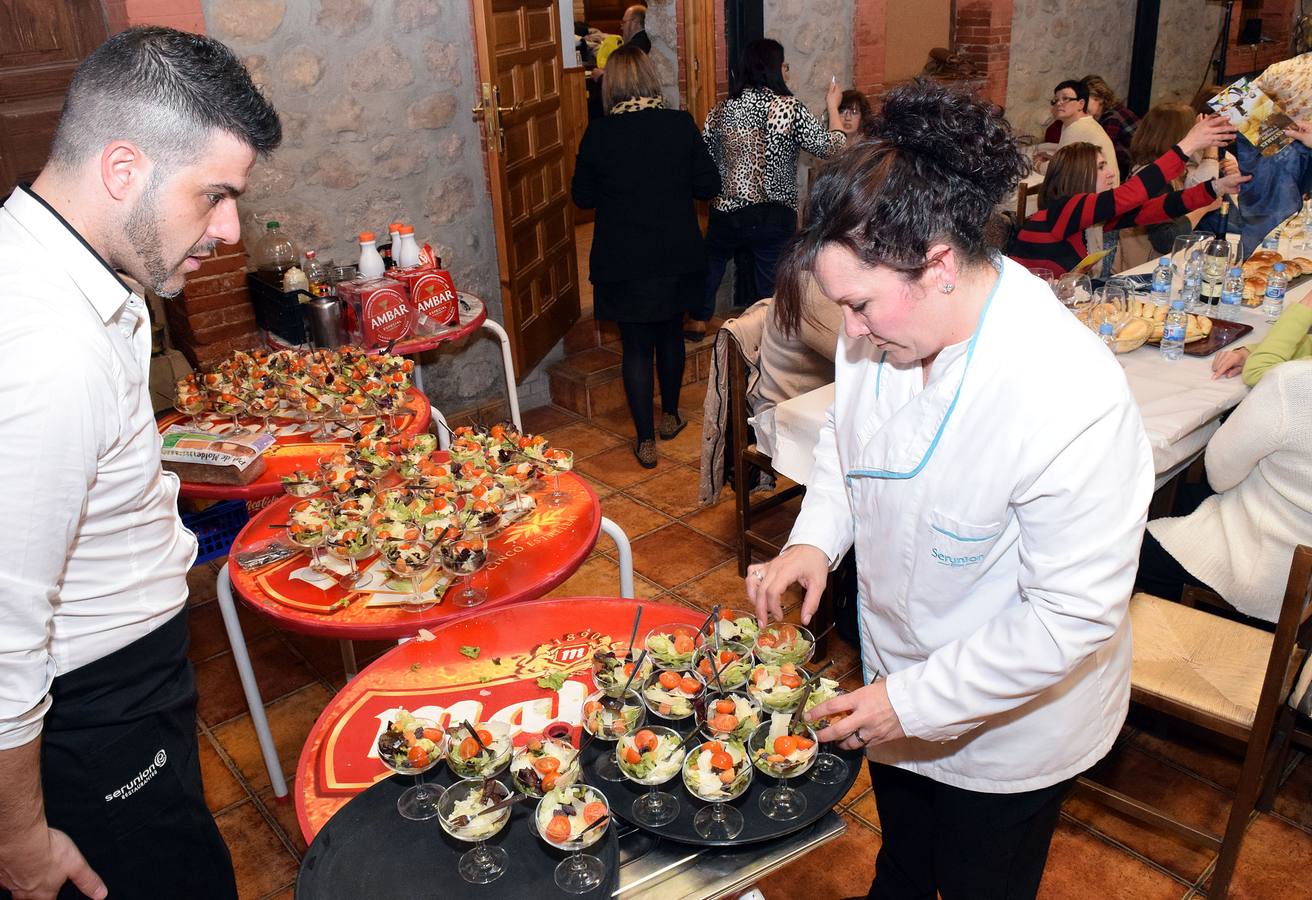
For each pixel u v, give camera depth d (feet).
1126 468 4.16
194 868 5.45
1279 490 7.20
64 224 4.29
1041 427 4.15
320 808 4.96
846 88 19.44
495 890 4.24
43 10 10.73
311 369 9.46
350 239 13.20
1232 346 9.84
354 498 7.18
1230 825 6.77
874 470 4.81
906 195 3.85
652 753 4.61
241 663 7.70
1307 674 7.09
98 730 4.85
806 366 10.10
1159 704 6.95
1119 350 9.91
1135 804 7.24
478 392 15.14
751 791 4.68
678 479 13.69
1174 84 27.27
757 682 5.03
